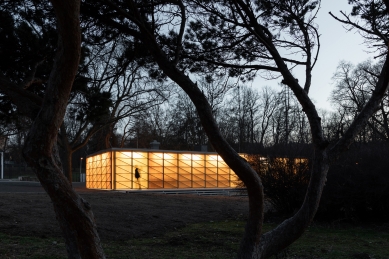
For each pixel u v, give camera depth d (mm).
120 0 6102
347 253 8977
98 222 12617
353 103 33625
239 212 17219
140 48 7004
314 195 5035
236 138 53344
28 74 7062
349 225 14023
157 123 55844
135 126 48219
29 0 6742
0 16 6934
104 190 30953
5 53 6910
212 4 7129
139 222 13320
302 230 4961
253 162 16578
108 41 6934
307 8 6836
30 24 7270
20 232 10500
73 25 3787
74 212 3889
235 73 7758
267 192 16156
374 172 13914
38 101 5004
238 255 4668
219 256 8766
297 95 5656
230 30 7496
